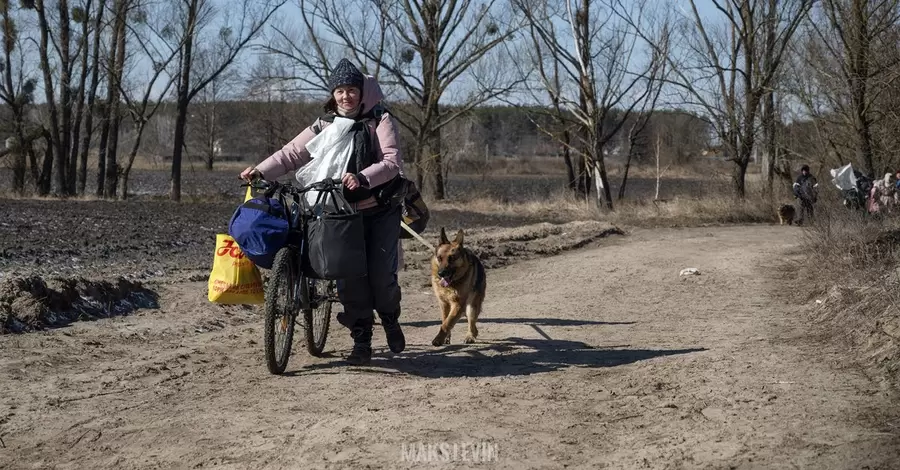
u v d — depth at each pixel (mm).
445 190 40250
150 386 5441
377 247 5867
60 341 6625
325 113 6145
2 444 4246
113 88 35031
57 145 34406
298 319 7965
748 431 4133
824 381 5148
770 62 29266
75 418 4684
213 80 35344
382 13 32219
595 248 17312
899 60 22484
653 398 4996
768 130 30141
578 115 30500
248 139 75562
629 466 3771
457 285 6969
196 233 17266
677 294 10305
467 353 6754
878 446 3709
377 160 5902
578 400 5066
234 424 4535
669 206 28922
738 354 6199
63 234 15523
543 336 7555
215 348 6781
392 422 4512
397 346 6277
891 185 18984
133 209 24562
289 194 5781
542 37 29828
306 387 5438
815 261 10945
